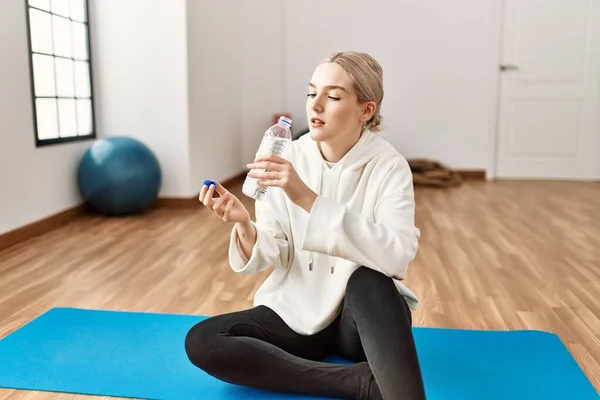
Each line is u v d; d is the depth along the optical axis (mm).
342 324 1552
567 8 5957
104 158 4012
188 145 4488
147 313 2225
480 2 6016
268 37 6109
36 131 3598
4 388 1623
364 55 1459
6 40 3268
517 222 4062
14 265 2922
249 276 2768
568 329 2119
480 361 1802
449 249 3316
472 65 6105
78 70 4273
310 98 1460
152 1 4352
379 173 1502
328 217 1348
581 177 6164
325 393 1497
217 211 1475
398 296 1362
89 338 1970
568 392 1612
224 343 1478
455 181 5801
